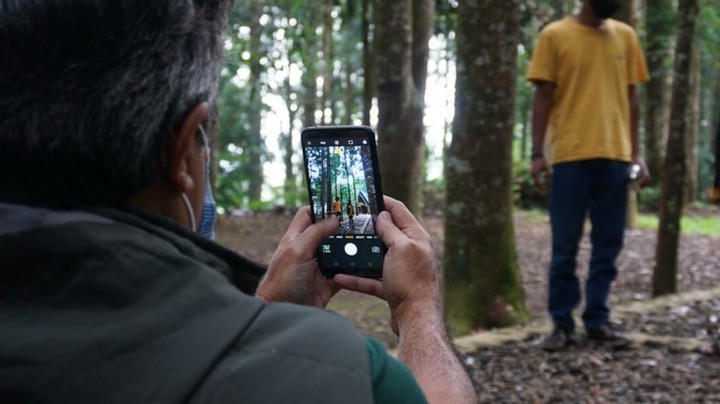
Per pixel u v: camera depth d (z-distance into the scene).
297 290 1.38
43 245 0.86
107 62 0.91
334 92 26.48
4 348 0.81
